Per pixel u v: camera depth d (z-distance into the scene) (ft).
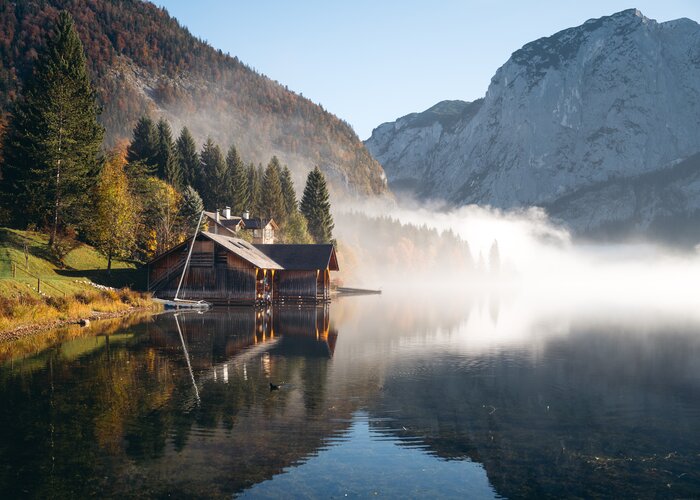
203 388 73.10
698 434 57.77
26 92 217.97
